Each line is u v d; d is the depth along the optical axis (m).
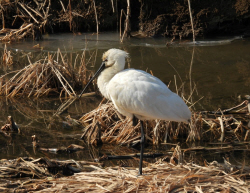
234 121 12.28
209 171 8.26
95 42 21.80
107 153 10.28
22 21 23.36
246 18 24.03
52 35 23.08
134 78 8.85
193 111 11.93
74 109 13.34
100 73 9.77
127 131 11.03
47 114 12.89
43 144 10.66
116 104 9.20
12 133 11.38
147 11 23.86
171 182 7.70
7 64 17.77
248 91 14.89
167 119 8.74
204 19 23.39
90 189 7.57
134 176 7.98
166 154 10.19
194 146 10.78
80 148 10.40
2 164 8.94
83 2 23.77
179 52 20.45
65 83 15.17
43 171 8.74
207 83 15.79
